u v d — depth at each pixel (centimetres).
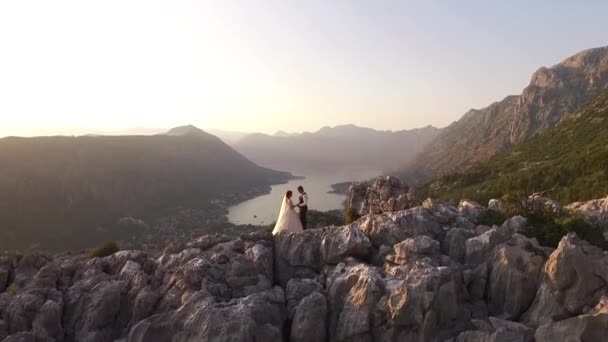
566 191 8831
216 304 1834
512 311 1825
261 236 2497
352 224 2497
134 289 2108
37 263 2530
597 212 2502
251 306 1805
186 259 2311
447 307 1761
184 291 2008
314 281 2070
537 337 1573
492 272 1923
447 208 2544
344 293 1930
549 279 1756
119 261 2414
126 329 2012
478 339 1620
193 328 1770
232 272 2106
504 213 2455
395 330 1748
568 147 15362
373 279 1878
